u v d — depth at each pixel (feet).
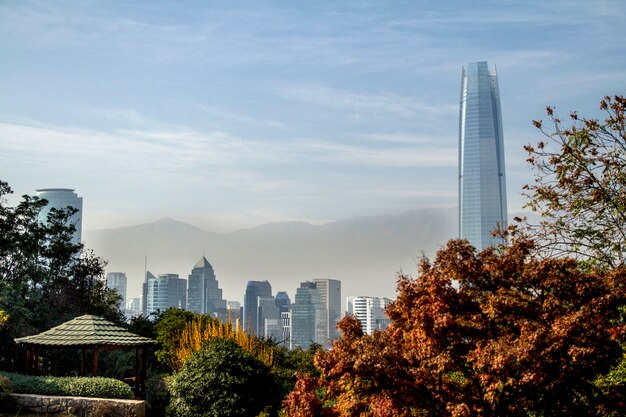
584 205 50.88
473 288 39.06
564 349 33.27
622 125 50.83
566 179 51.19
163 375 89.10
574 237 51.65
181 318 101.55
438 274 39.29
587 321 33.76
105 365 111.24
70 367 108.78
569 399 34.83
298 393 40.47
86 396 75.97
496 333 37.06
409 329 40.06
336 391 39.47
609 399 35.09
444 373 37.81
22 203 137.08
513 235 51.08
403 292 40.16
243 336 87.35
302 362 90.99
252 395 71.97
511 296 37.22
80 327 85.40
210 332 86.89
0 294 106.01
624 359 42.68
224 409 69.97
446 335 37.60
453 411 34.24
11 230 133.80
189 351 85.40
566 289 36.96
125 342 83.92
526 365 33.24
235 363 72.33
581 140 51.19
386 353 36.47
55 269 148.25
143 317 125.80
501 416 34.60
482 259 40.37
